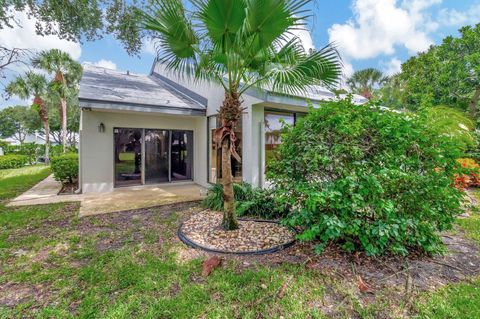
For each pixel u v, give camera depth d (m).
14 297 2.69
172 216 5.53
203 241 4.07
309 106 4.37
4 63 8.38
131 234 4.45
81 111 8.49
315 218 3.55
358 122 3.51
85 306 2.52
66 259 3.52
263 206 5.44
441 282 2.92
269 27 3.78
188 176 10.54
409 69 15.98
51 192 8.48
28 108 32.72
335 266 3.25
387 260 3.39
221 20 3.74
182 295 2.67
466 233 4.45
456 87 13.61
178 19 3.81
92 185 8.38
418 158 3.55
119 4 7.73
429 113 4.13
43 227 4.85
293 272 3.11
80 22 7.64
